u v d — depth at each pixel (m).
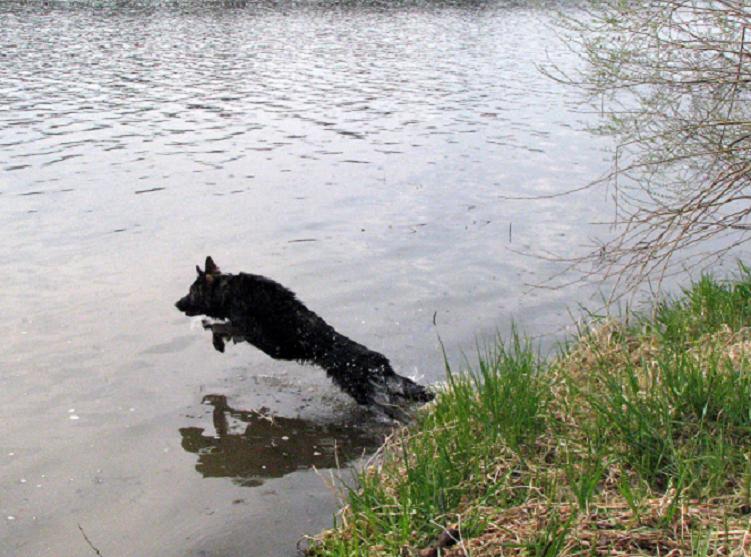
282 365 7.24
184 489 5.44
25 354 7.14
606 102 14.28
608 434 4.82
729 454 4.35
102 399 6.53
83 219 10.43
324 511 5.18
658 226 6.70
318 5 39.03
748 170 5.65
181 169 12.70
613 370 5.68
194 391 6.74
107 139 14.44
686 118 6.36
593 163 13.04
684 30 5.98
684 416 4.80
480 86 20.00
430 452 4.93
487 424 5.11
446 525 4.24
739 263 7.62
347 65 22.98
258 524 5.05
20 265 8.98
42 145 13.95
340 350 6.62
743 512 3.99
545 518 4.09
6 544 4.86
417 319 7.90
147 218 10.52
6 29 28.38
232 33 28.97
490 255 9.47
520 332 7.61
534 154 13.66
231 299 6.91
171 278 8.74
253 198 11.37
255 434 6.14
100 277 8.74
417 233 10.16
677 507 4.01
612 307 8.07
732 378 4.89
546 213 10.82
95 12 34.00
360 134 15.01
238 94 18.61
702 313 6.73
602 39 6.54
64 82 19.70
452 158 13.44
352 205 11.14
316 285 8.65
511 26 33.09
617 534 3.87
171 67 22.03
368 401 6.43
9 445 5.87
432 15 36.53
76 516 5.14
